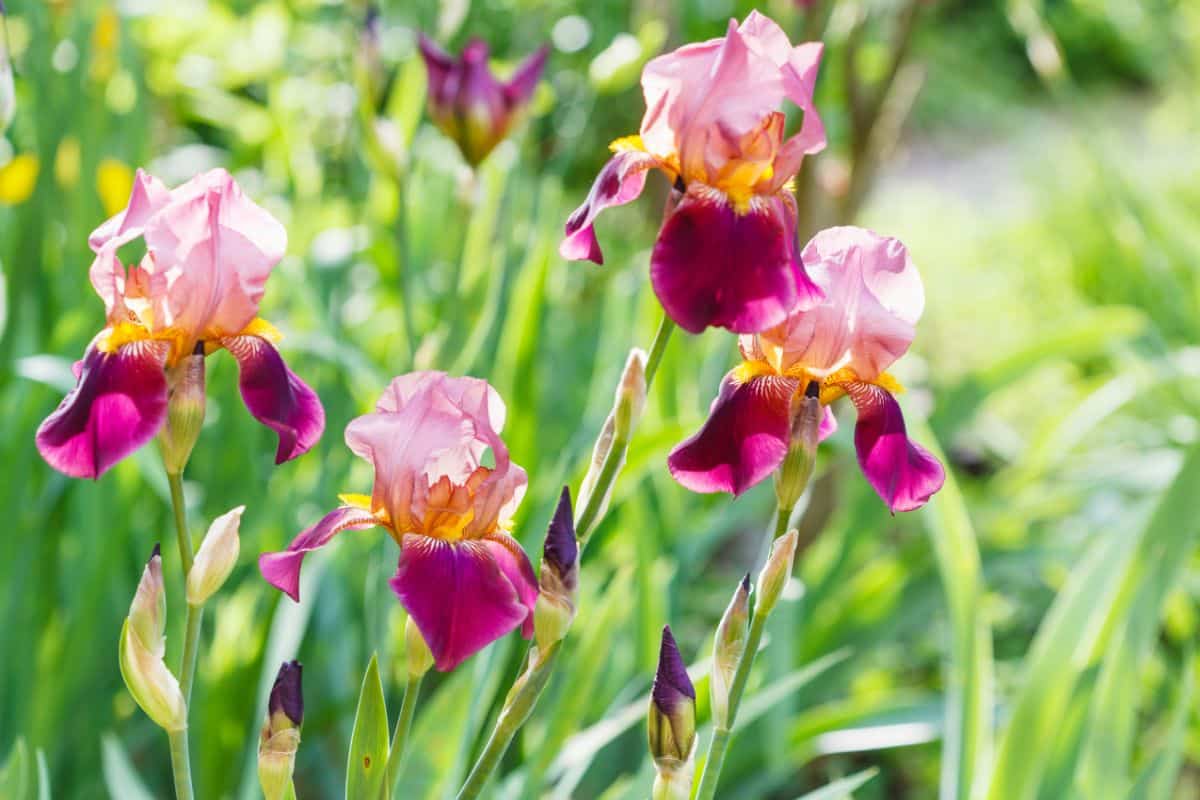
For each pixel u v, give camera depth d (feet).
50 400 6.83
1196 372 9.32
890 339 4.56
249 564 7.13
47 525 6.84
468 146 6.78
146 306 4.52
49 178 7.09
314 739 6.81
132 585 7.09
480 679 5.63
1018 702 5.69
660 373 7.81
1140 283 13.34
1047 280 16.06
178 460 4.55
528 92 6.81
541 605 4.50
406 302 6.89
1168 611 8.80
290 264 7.72
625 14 13.38
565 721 5.68
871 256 4.58
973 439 13.17
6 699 6.31
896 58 9.05
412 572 4.47
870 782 8.38
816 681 7.57
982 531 8.57
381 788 4.60
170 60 10.19
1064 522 9.47
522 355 7.29
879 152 9.37
